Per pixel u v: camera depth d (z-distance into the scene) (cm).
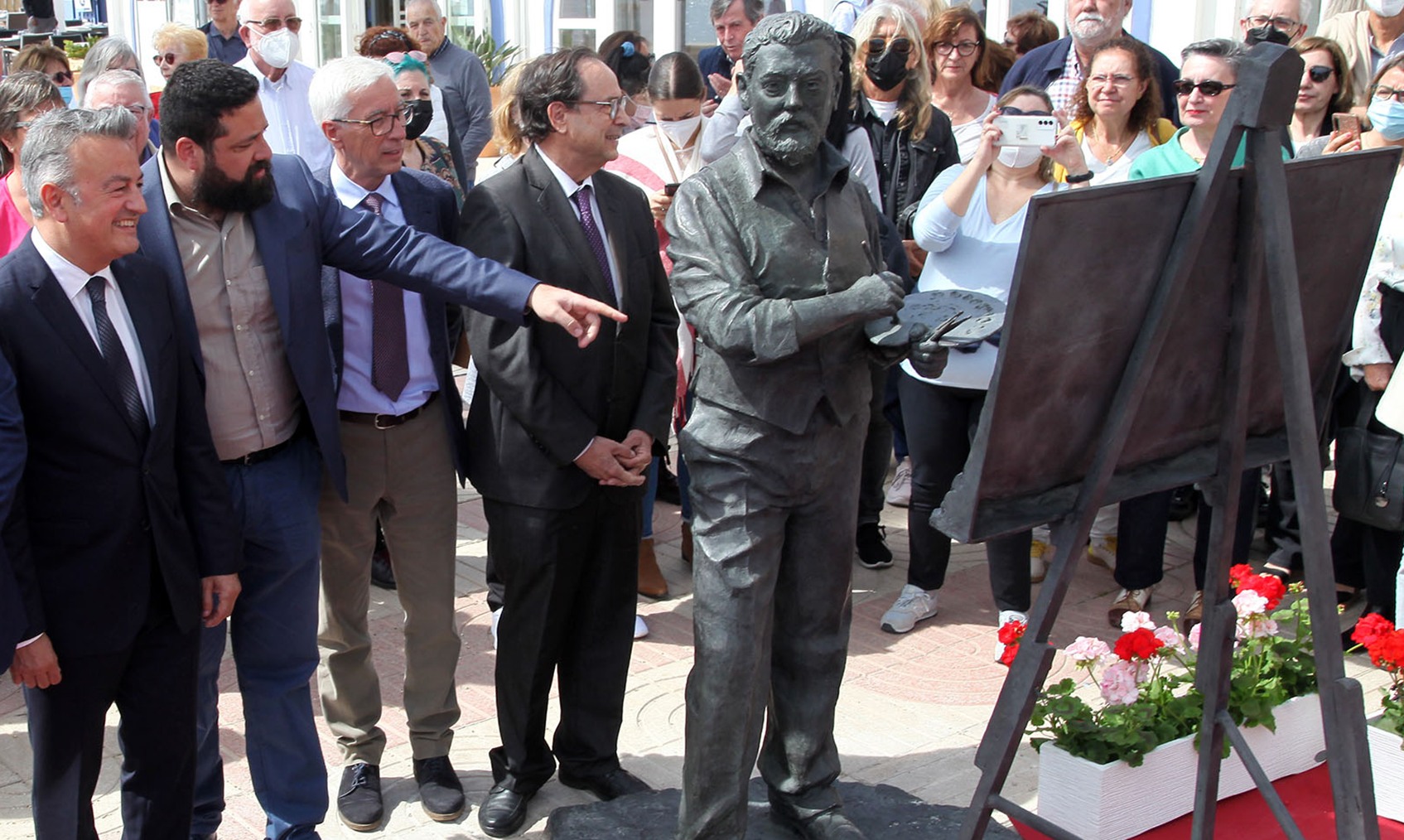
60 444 285
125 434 290
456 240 364
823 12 907
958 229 479
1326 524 261
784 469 305
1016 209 475
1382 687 395
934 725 430
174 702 310
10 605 269
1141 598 507
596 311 321
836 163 302
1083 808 337
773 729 337
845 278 299
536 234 350
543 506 353
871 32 556
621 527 371
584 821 352
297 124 641
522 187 353
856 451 317
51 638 289
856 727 429
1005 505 262
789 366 300
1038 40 739
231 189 313
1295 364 258
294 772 343
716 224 298
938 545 502
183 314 318
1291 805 355
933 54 635
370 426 361
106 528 289
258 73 635
